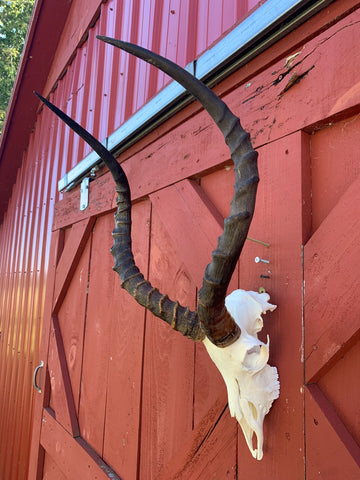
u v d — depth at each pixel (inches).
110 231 75.7
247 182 19.7
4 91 512.1
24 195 179.9
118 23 96.1
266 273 38.2
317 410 31.8
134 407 60.1
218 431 42.8
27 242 163.5
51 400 93.8
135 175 66.2
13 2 496.7
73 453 75.4
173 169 55.6
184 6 65.9
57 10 134.6
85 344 80.7
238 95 44.6
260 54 41.8
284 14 36.4
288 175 37.2
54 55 149.3
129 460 59.3
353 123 33.5
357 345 31.0
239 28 42.0
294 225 35.9
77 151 114.6
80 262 88.2
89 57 114.2
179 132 55.3
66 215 97.0
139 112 62.9
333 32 34.1
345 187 33.6
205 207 48.6
